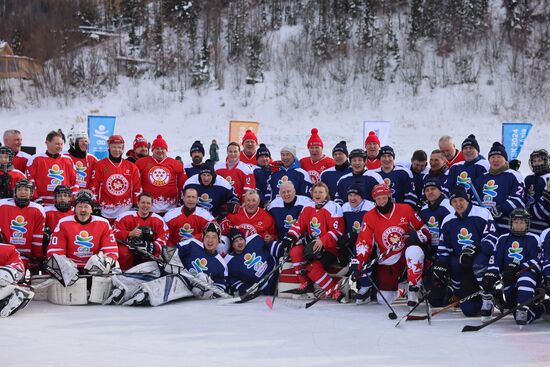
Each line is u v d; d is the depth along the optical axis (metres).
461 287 6.08
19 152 8.22
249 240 7.04
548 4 37.75
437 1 38.88
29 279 6.43
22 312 5.89
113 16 44.81
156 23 40.69
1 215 6.61
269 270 6.95
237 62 38.31
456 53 35.94
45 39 41.69
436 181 6.61
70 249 6.53
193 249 6.91
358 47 37.19
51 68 39.19
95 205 7.44
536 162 7.05
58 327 5.25
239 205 8.03
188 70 37.97
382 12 40.72
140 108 35.38
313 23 40.31
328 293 6.61
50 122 34.00
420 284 6.27
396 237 6.50
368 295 6.58
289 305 6.41
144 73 38.53
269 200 8.37
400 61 35.97
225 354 4.43
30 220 6.68
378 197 6.46
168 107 35.34
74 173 7.84
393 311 5.85
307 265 6.77
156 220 7.21
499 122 30.53
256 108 34.59
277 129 32.69
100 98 36.34
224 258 7.08
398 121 31.91
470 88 33.22
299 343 4.77
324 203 7.00
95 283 6.32
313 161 8.88
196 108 34.97
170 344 4.70
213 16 41.94
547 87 32.22
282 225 7.43
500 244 5.92
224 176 8.40
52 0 45.62
